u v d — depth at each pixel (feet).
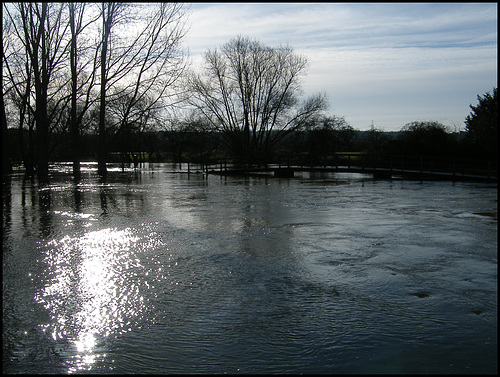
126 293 19.52
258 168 129.39
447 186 75.56
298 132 170.09
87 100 116.06
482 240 30.14
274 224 36.76
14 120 144.25
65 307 17.85
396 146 114.83
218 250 27.45
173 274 22.35
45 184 84.84
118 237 31.45
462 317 16.78
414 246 28.35
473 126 108.06
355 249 27.58
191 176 112.57
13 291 19.71
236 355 13.98
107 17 107.76
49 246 28.55
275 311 17.44
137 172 132.46
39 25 100.73
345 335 15.30
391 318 16.70
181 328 15.93
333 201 53.21
